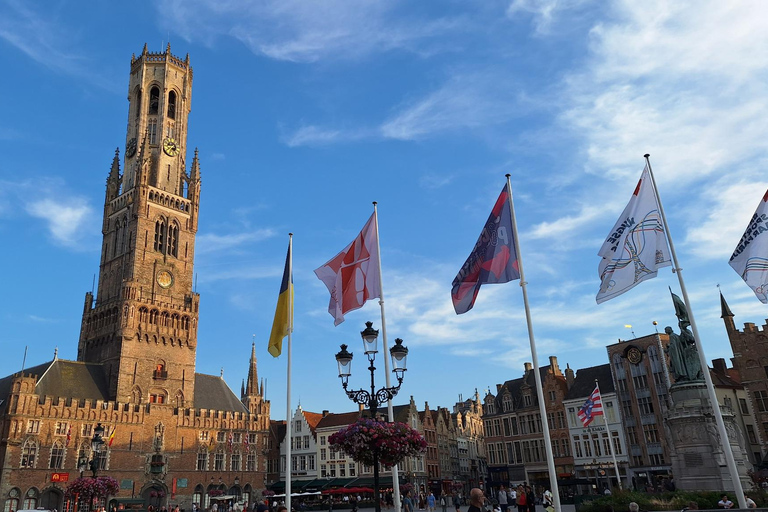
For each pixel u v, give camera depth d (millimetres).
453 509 74062
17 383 83812
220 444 104625
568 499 67188
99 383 96938
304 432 116188
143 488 92312
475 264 27203
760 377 79250
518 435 104000
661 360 87500
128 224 110312
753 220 27375
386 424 26344
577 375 100875
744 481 35750
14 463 80562
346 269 31469
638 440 88188
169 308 106188
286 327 32719
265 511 45312
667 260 27297
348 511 76875
